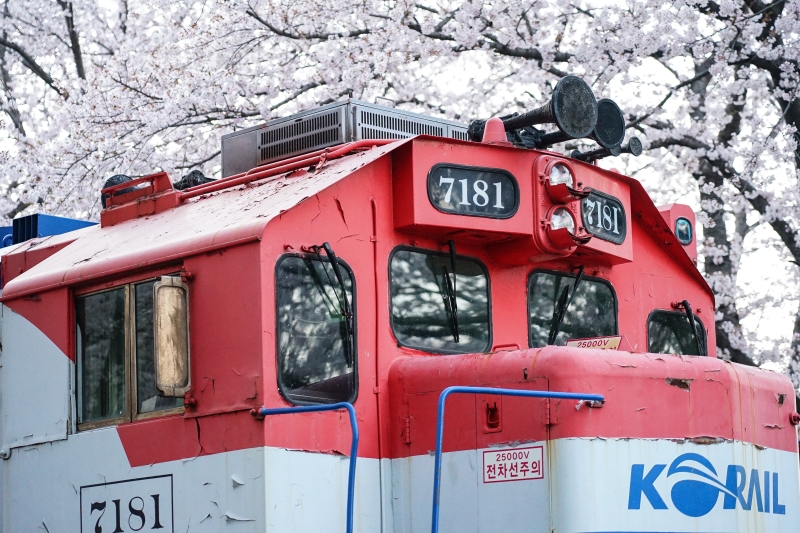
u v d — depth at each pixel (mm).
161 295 8547
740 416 9211
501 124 10188
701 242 25188
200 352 8703
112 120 25125
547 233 9867
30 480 9883
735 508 8969
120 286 9445
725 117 24359
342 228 9094
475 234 9734
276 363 8336
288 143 11805
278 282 8492
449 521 8805
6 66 31203
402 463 9094
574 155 11078
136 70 25438
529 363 8602
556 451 8344
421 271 9648
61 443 9664
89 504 9328
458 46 24484
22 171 26234
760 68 24438
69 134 26250
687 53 24047
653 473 8586
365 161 9352
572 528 8195
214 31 24844
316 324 8711
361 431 8930
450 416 8953
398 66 24625
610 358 8648
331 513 8492
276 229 8555
